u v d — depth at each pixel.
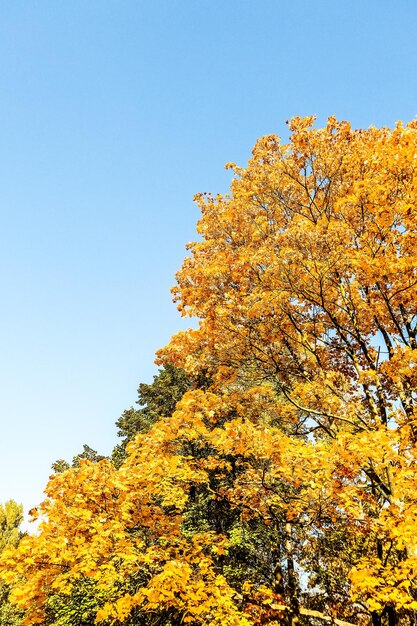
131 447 6.62
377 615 7.48
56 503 6.07
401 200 6.68
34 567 5.74
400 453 5.58
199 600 6.08
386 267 6.75
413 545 5.14
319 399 6.96
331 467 5.58
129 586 7.07
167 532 7.31
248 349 8.05
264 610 7.43
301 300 7.97
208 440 6.37
